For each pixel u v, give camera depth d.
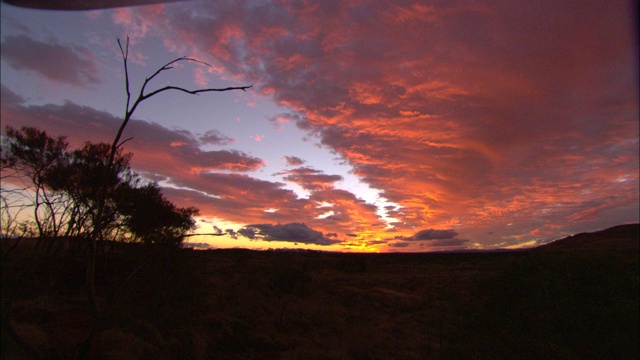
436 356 9.20
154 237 11.70
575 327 7.09
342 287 26.64
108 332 7.56
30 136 9.27
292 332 12.66
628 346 6.57
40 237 4.34
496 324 7.82
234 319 12.54
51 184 8.84
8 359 4.87
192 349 8.75
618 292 7.34
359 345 10.91
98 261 10.84
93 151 11.35
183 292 12.75
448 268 40.69
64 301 9.34
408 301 20.17
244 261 33.53
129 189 11.90
